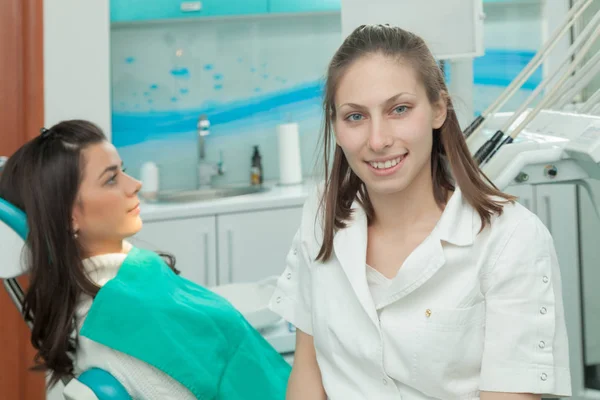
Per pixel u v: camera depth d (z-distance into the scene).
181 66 3.62
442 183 1.03
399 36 0.94
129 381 1.30
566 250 2.88
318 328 1.04
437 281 0.95
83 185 1.35
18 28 2.50
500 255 0.93
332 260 1.04
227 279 3.13
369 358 0.97
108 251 1.42
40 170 1.33
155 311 1.35
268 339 1.93
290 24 3.68
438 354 0.93
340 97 0.93
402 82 0.90
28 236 1.32
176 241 3.05
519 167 1.54
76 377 1.35
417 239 1.00
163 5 3.36
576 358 2.85
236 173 3.71
